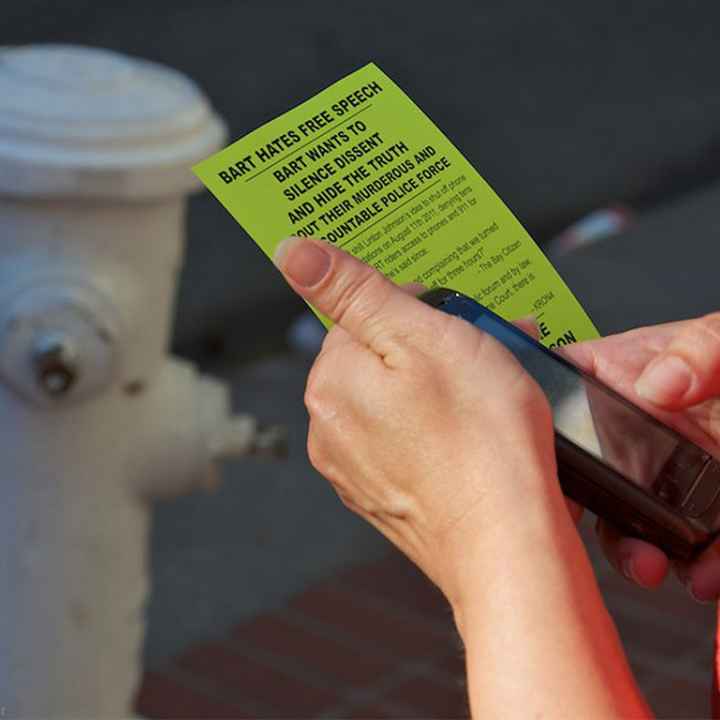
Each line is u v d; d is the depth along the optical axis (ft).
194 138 14.57
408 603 21.93
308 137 7.93
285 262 7.49
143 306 14.61
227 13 47.09
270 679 20.30
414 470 7.18
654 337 9.41
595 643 6.61
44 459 14.74
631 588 21.61
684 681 19.77
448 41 48.08
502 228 8.17
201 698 19.93
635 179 41.16
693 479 8.29
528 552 6.78
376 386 7.30
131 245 14.32
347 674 20.38
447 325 7.38
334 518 24.23
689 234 36.83
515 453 7.04
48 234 13.99
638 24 51.39
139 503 15.58
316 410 7.57
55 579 15.17
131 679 16.37
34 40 44.62
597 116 44.24
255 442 15.76
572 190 40.24
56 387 14.15
